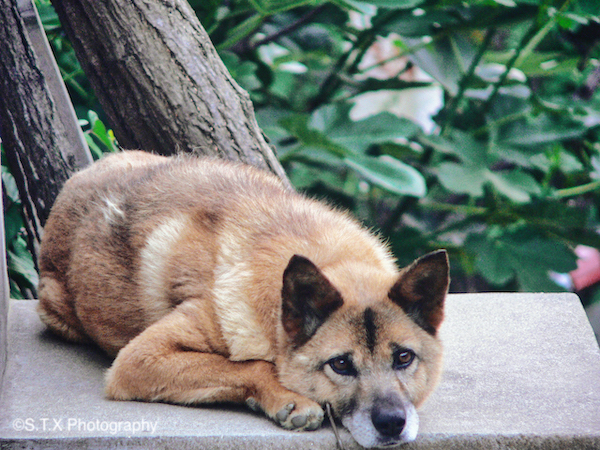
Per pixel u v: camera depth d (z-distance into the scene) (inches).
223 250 223.5
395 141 507.8
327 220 244.5
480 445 196.9
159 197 243.4
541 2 422.3
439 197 556.7
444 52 483.2
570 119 460.4
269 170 314.5
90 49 301.7
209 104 305.1
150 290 229.5
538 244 436.5
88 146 341.7
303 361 205.8
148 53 297.9
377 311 204.8
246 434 192.4
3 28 300.7
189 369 209.0
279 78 581.3
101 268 241.1
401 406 193.5
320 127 414.3
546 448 197.5
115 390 213.5
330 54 569.6
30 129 305.0
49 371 235.3
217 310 214.8
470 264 474.3
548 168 486.9
